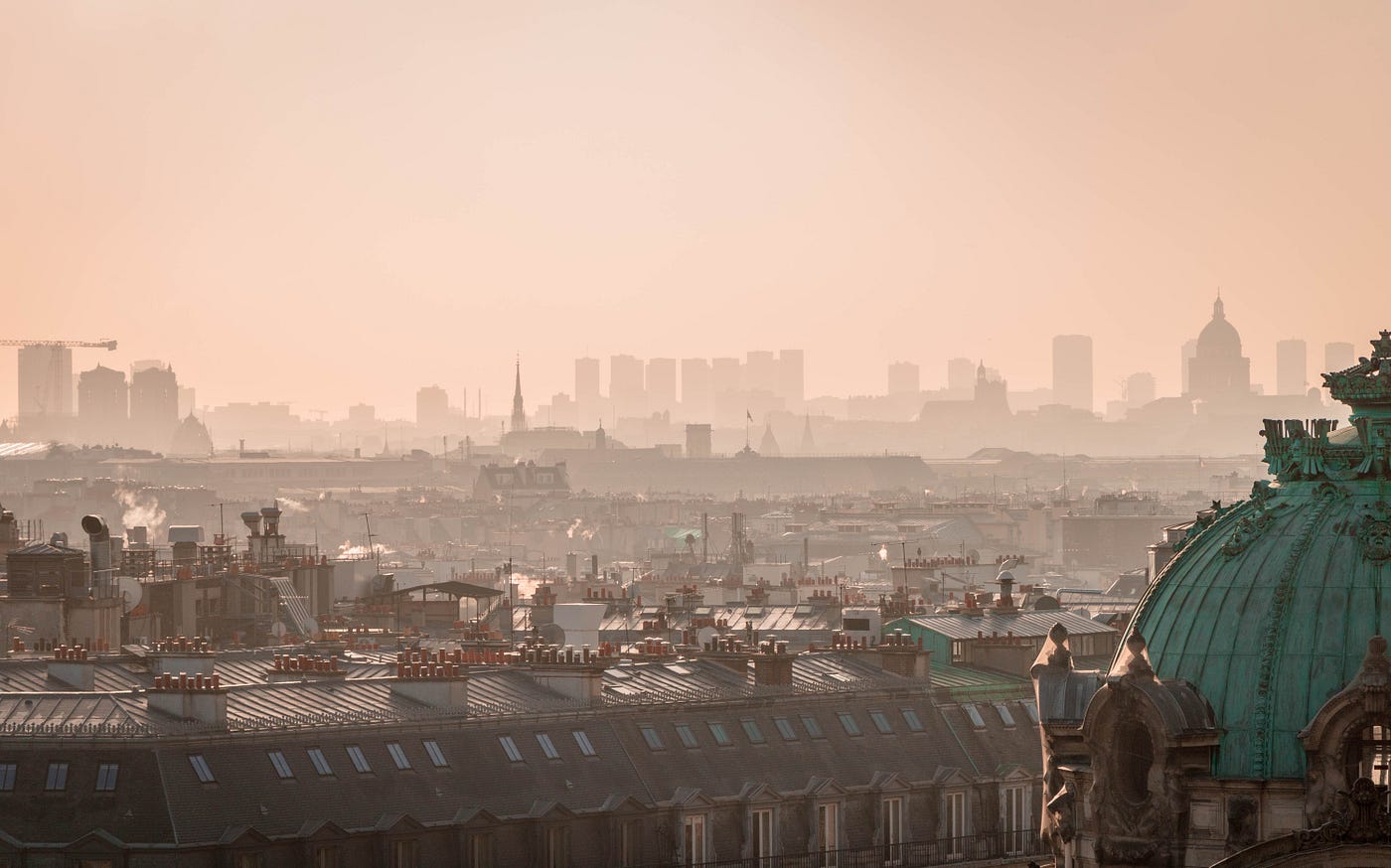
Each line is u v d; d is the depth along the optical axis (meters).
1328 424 140.12
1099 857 132.88
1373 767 127.06
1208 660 132.75
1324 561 132.75
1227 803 129.75
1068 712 137.12
